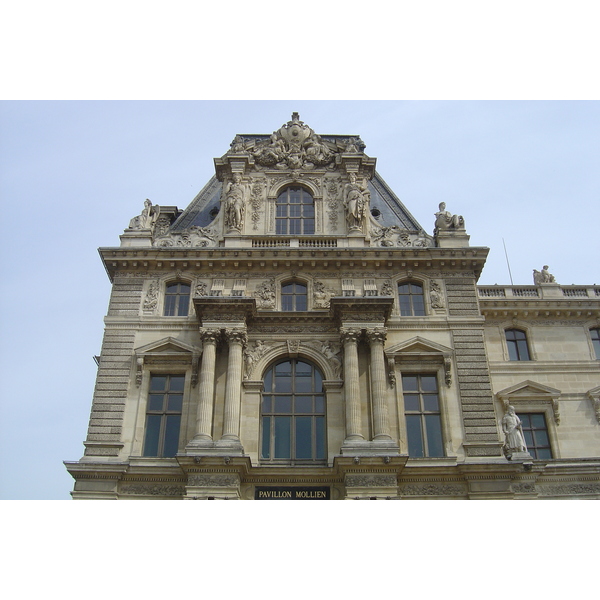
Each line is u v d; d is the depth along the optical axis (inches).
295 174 1972.2
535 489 1518.2
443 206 1929.1
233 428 1531.7
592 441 1898.4
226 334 1633.9
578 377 1984.5
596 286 2129.7
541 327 2066.9
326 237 1843.0
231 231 1854.1
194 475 1449.3
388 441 1508.4
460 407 1622.8
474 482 1507.1
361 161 1968.5
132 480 1507.1
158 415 1622.8
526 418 1937.7
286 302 1768.0
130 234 1849.2
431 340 1705.2
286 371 1683.1
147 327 1713.8
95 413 1600.6
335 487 1502.2
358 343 1664.6
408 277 1796.3
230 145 2043.6
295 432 1606.8
